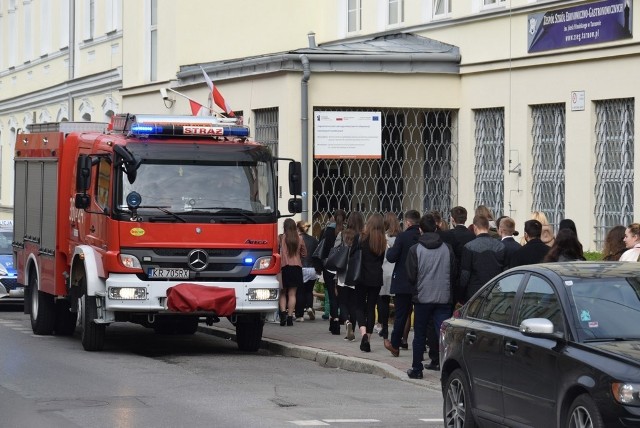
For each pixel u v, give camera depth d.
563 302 10.03
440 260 15.62
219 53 34.03
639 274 10.43
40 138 22.19
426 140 27.22
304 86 26.02
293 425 12.07
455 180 27.08
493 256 15.66
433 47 27.41
